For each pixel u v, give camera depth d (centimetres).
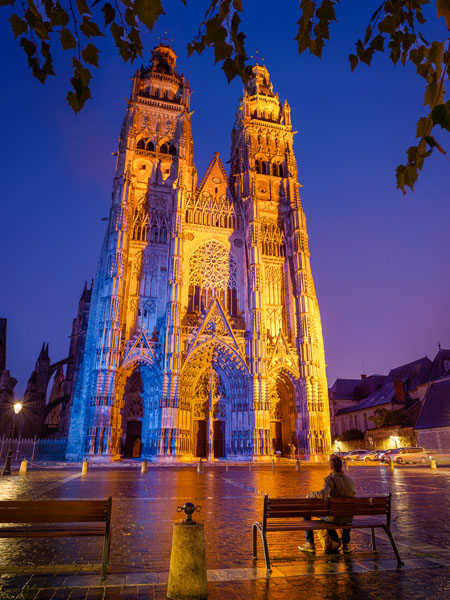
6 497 1838
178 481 2758
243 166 6788
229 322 5700
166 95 7125
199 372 5647
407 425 7081
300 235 6419
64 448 5616
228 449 5500
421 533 1163
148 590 695
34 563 867
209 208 6456
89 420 4862
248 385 5509
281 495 2025
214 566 845
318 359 5909
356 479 2964
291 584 725
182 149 6347
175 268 5531
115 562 877
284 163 7081
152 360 5238
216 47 412
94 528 797
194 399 5616
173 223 5769
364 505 902
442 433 6100
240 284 6225
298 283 6172
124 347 5212
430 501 1816
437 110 352
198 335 5431
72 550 981
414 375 8388
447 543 1037
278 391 6047
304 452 5506
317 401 5616
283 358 5772
